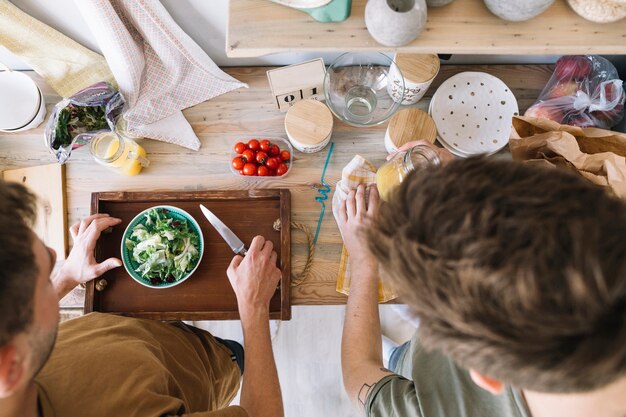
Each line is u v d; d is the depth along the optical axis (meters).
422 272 0.34
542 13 0.60
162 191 1.05
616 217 0.30
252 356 0.88
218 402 1.07
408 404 0.69
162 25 0.92
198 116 1.12
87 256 0.96
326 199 1.06
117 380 0.71
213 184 1.08
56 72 1.09
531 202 0.31
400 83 0.98
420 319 0.39
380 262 0.39
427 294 0.35
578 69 0.99
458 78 1.07
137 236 0.98
